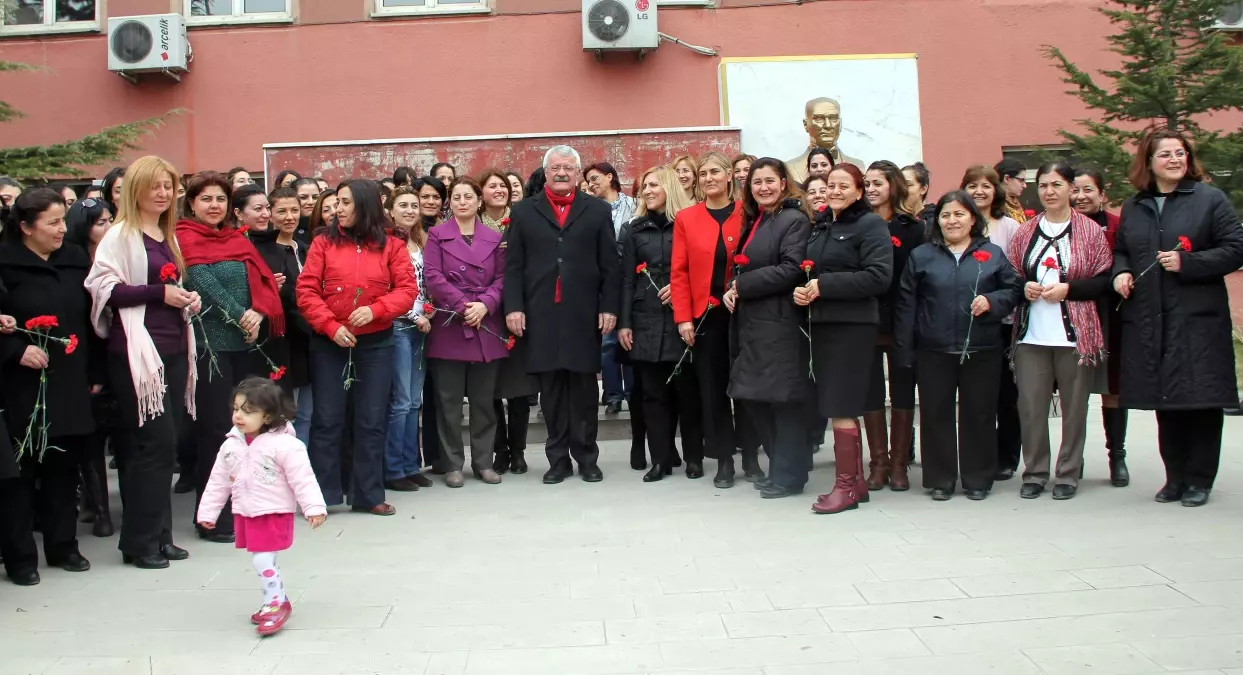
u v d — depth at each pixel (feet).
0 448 13.75
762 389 18.99
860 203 18.44
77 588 14.76
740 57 37.32
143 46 36.99
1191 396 17.67
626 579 14.55
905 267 19.77
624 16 36.50
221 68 38.04
